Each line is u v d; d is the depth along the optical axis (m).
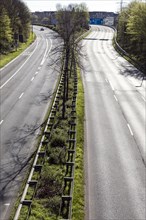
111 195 17.28
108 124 27.67
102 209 16.03
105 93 38.50
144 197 17.28
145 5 64.19
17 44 81.69
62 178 17.94
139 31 61.97
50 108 31.39
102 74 50.00
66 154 20.94
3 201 16.50
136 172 19.86
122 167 20.38
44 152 20.39
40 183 17.23
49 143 22.33
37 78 45.62
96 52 75.19
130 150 22.81
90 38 106.31
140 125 27.69
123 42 82.44
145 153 22.45
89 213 15.65
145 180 18.98
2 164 20.23
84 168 19.94
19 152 21.91
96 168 20.05
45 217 14.52
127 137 25.02
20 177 18.80
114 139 24.56
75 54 39.50
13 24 83.44
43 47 81.31
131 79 47.00
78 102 33.09
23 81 43.59
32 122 27.52
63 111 27.42
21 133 25.06
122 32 85.19
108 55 71.12
